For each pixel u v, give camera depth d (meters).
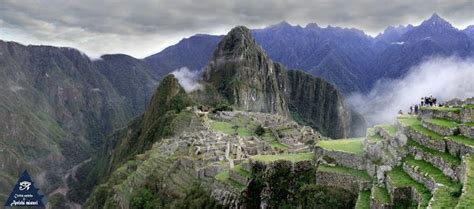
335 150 46.59
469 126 35.59
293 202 47.31
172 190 73.56
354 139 55.53
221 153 78.44
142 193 81.75
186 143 98.81
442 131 38.41
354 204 40.97
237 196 53.94
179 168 79.81
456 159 33.25
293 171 50.41
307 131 134.38
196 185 67.88
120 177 126.31
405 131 42.62
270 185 50.94
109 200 105.56
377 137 47.75
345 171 43.75
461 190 27.42
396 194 33.69
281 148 86.12
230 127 146.12
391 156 40.28
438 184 29.97
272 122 154.12
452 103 61.12
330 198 42.59
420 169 34.88
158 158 95.56
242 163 61.03
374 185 38.34
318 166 47.25
